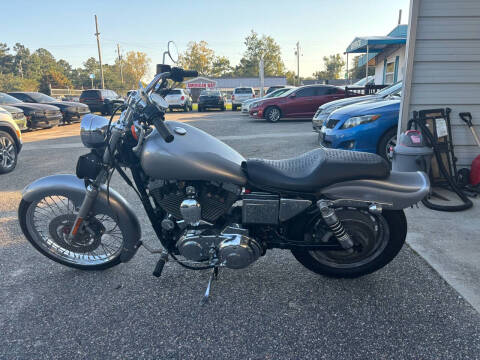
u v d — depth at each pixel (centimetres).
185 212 219
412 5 435
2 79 7119
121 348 203
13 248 327
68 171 635
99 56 4500
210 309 236
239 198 229
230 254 225
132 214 260
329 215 224
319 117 841
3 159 619
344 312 229
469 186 443
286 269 282
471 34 439
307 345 202
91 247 277
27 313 235
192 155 212
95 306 241
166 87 229
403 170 419
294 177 221
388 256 251
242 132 1096
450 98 461
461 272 268
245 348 201
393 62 1692
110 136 233
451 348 197
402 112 470
